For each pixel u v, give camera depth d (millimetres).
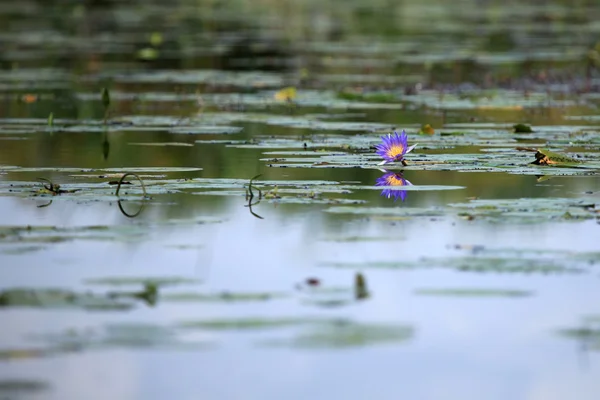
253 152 13398
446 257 8266
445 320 7105
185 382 6098
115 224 9359
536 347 6715
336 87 20875
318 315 7008
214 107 18266
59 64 25016
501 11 41281
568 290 7723
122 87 21094
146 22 36719
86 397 5879
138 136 15047
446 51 26953
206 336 6602
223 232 9297
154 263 8328
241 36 31766
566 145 13453
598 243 8758
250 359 6480
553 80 21750
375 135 14648
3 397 5785
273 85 21391
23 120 16422
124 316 6973
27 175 11875
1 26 34719
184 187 10820
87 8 43750
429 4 46438
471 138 14195
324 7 44531
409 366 6449
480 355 6527
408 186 11055
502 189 11109
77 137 14945
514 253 8383
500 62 24641
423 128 14578
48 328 6688
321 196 10602
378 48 28031
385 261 8227
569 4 44656
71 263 8281
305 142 13906
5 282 7699
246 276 7941
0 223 9477
